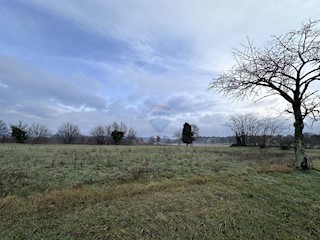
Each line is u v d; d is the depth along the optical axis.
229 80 13.05
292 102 12.20
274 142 37.22
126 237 4.36
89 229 4.55
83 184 7.52
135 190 6.79
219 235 4.64
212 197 6.60
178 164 12.22
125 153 17.56
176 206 5.75
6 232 4.33
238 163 13.50
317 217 5.74
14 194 6.32
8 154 14.61
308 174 10.55
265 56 12.23
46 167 10.01
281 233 4.86
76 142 62.47
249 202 6.45
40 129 60.00
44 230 4.46
